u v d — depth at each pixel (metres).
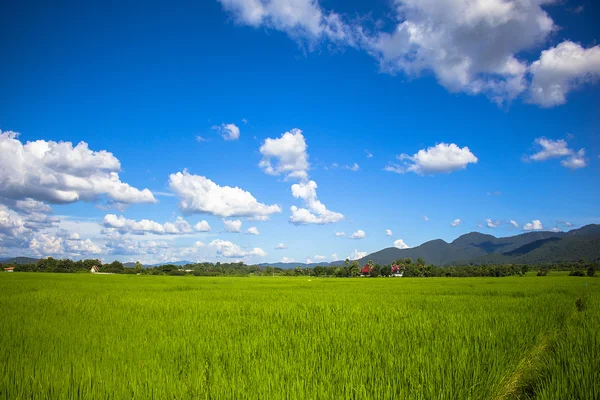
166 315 12.24
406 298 19.70
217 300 18.05
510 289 28.14
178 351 7.08
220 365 6.09
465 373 5.61
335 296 21.33
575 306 16.09
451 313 12.48
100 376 5.38
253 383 5.07
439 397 4.72
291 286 35.44
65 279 42.66
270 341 7.92
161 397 4.71
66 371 5.68
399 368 5.82
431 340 8.05
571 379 5.36
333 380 5.30
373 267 118.06
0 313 12.27
